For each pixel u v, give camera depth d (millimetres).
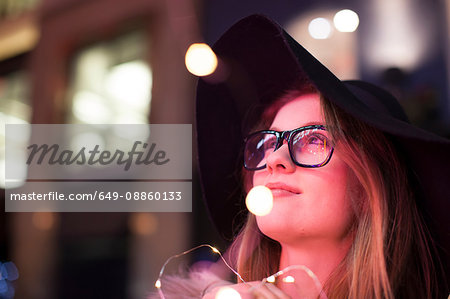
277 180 781
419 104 2102
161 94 3240
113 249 3295
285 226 758
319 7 2492
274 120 920
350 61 2346
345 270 795
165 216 3039
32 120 3994
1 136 4039
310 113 851
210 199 1074
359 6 2359
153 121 3250
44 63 4055
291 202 762
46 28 4105
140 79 3508
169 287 882
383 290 777
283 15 2666
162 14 3332
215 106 1049
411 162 859
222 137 1071
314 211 758
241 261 974
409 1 2232
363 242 789
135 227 3156
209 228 2891
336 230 777
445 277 844
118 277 3229
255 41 929
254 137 929
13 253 3744
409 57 2207
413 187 883
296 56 713
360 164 793
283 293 716
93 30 3801
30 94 4121
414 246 862
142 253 3082
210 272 981
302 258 815
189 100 3135
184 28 3082
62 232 3555
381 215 789
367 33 2320
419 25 2197
